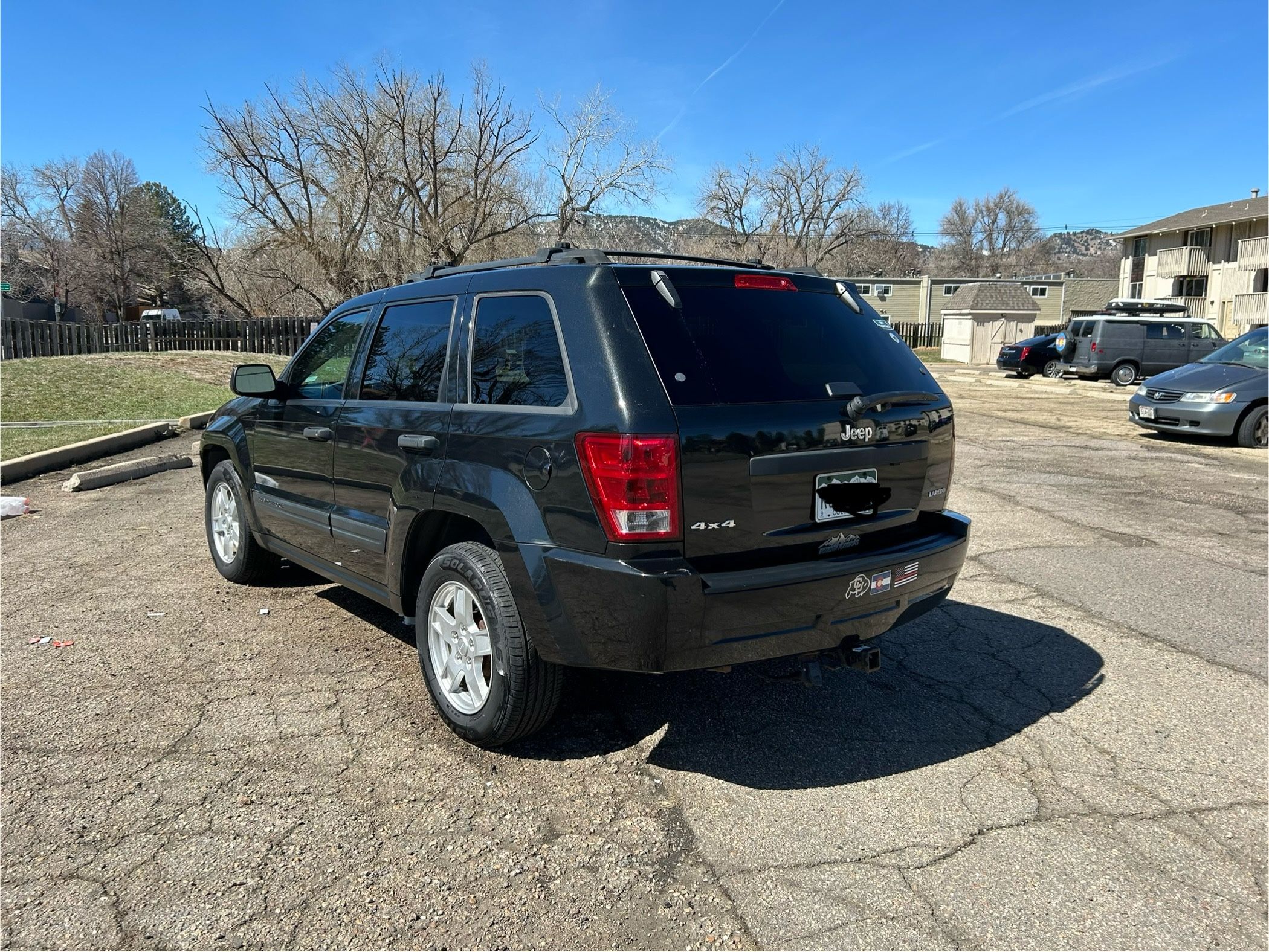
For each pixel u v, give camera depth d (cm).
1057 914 247
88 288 6191
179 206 7688
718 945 235
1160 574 587
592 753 341
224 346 2612
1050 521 746
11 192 6250
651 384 288
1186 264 4425
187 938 235
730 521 294
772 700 390
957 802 306
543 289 323
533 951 232
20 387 1413
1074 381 2472
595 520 288
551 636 304
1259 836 284
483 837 284
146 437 1150
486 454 326
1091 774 325
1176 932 239
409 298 404
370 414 395
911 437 346
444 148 3694
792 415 307
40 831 282
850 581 313
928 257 11519
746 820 295
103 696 385
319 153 3644
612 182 3838
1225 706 382
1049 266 10200
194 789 310
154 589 541
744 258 6612
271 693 391
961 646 455
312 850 275
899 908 250
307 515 451
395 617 495
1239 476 962
